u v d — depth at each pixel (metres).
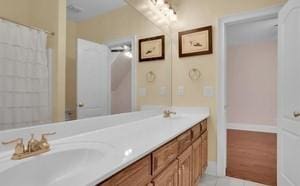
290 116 1.74
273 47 4.78
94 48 1.54
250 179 2.24
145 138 1.18
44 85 1.12
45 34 1.12
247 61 5.10
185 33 2.60
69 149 0.97
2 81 0.92
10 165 0.76
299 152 1.60
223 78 2.38
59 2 1.21
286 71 1.82
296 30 1.66
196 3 2.55
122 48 1.87
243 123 5.18
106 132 1.41
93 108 1.51
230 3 2.35
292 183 1.71
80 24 1.39
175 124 1.70
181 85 2.63
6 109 0.94
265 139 4.11
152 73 2.32
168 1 2.72
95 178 0.64
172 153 1.30
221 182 2.17
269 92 4.85
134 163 0.87
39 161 0.84
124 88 1.90
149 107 2.25
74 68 1.34
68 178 0.67
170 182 1.25
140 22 2.12
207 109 2.43
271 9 2.13
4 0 0.92
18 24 0.98
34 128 1.05
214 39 2.42
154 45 2.36
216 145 2.37
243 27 3.69
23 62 1.00
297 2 1.64
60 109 1.22
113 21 1.74
